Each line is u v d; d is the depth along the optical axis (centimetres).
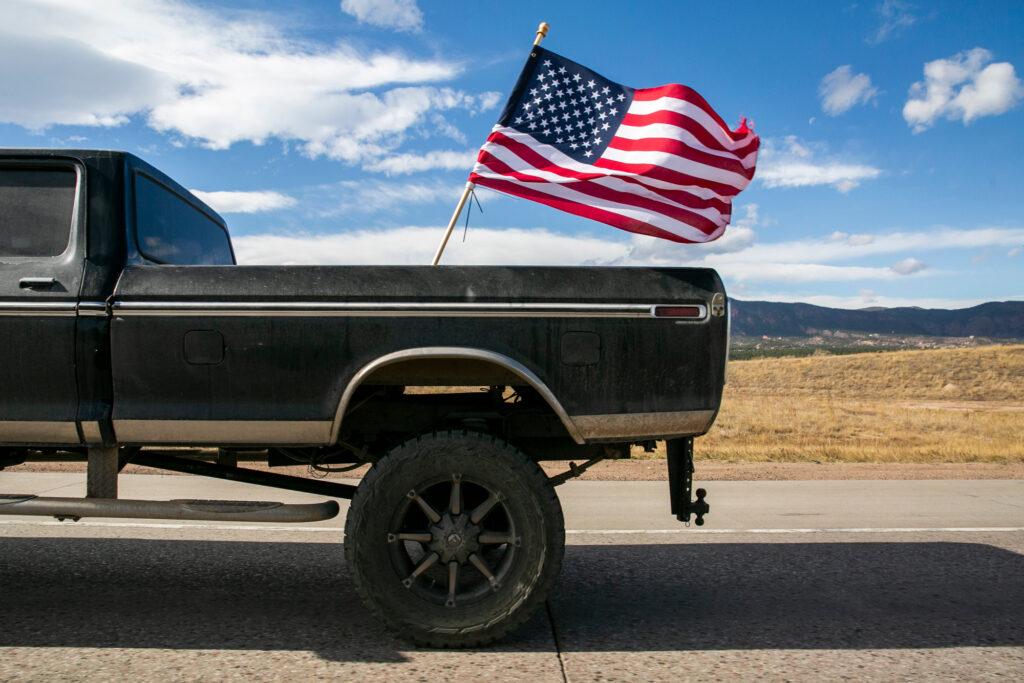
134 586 417
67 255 336
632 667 306
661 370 334
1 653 312
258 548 512
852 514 686
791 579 452
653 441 382
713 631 355
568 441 386
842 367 6125
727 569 475
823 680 295
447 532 321
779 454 1347
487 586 326
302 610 377
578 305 329
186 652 315
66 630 342
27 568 451
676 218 436
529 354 328
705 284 339
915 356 6394
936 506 739
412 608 318
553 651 323
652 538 566
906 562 497
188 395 326
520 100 452
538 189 438
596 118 457
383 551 318
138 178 367
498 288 329
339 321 325
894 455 1353
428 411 371
